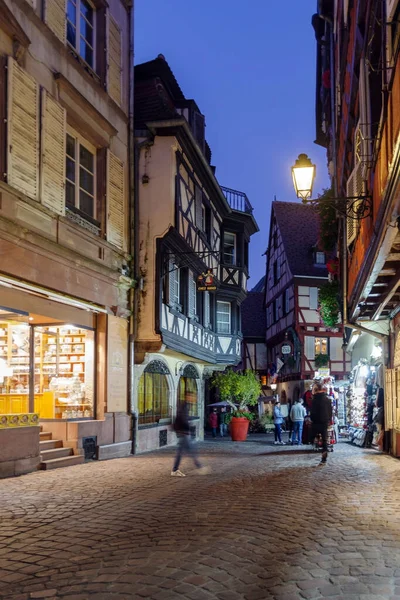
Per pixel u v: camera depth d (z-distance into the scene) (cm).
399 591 407
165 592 407
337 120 1541
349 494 812
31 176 1061
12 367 1215
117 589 414
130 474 1041
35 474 1023
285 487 888
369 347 1894
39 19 1124
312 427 1269
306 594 404
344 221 1456
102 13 1432
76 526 617
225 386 2361
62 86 1191
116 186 1457
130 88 1581
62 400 1327
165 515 673
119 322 1452
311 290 3819
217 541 545
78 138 1310
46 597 400
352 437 1962
